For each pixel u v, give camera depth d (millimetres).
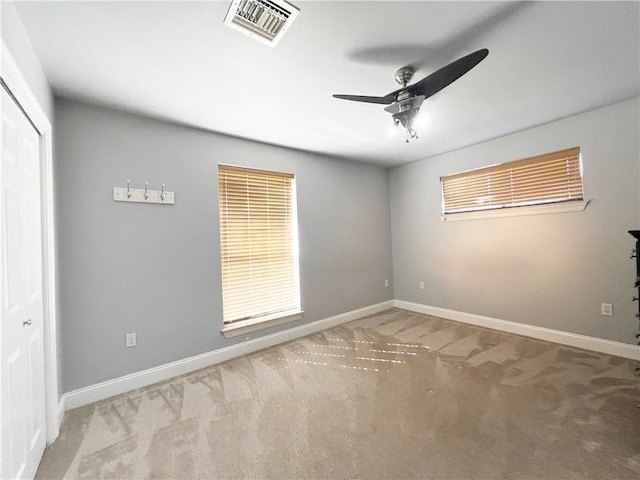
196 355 2508
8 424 1134
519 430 1591
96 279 2053
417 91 1616
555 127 2727
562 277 2758
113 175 2139
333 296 3625
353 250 3881
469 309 3498
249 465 1415
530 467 1346
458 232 3576
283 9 1275
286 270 3207
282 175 3209
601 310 2541
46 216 1617
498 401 1867
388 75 1829
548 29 1463
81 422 1771
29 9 1216
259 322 2877
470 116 2547
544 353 2562
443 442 1526
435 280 3857
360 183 4004
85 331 2002
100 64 1617
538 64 1777
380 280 4207
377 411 1818
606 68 1838
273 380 2258
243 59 1625
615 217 2447
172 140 2428
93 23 1310
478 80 1956
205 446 1549
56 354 1706
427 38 1502
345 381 2217
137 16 1280
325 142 3057
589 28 1458
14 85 1193
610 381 2045
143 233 2262
